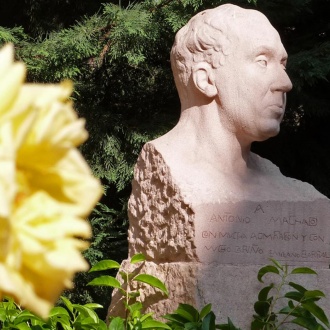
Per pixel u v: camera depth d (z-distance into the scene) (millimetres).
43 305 623
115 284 4309
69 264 641
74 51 8523
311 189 5125
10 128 625
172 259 4828
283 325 4684
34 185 662
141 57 8680
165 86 9984
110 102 9883
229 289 4676
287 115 10477
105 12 8531
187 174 4883
